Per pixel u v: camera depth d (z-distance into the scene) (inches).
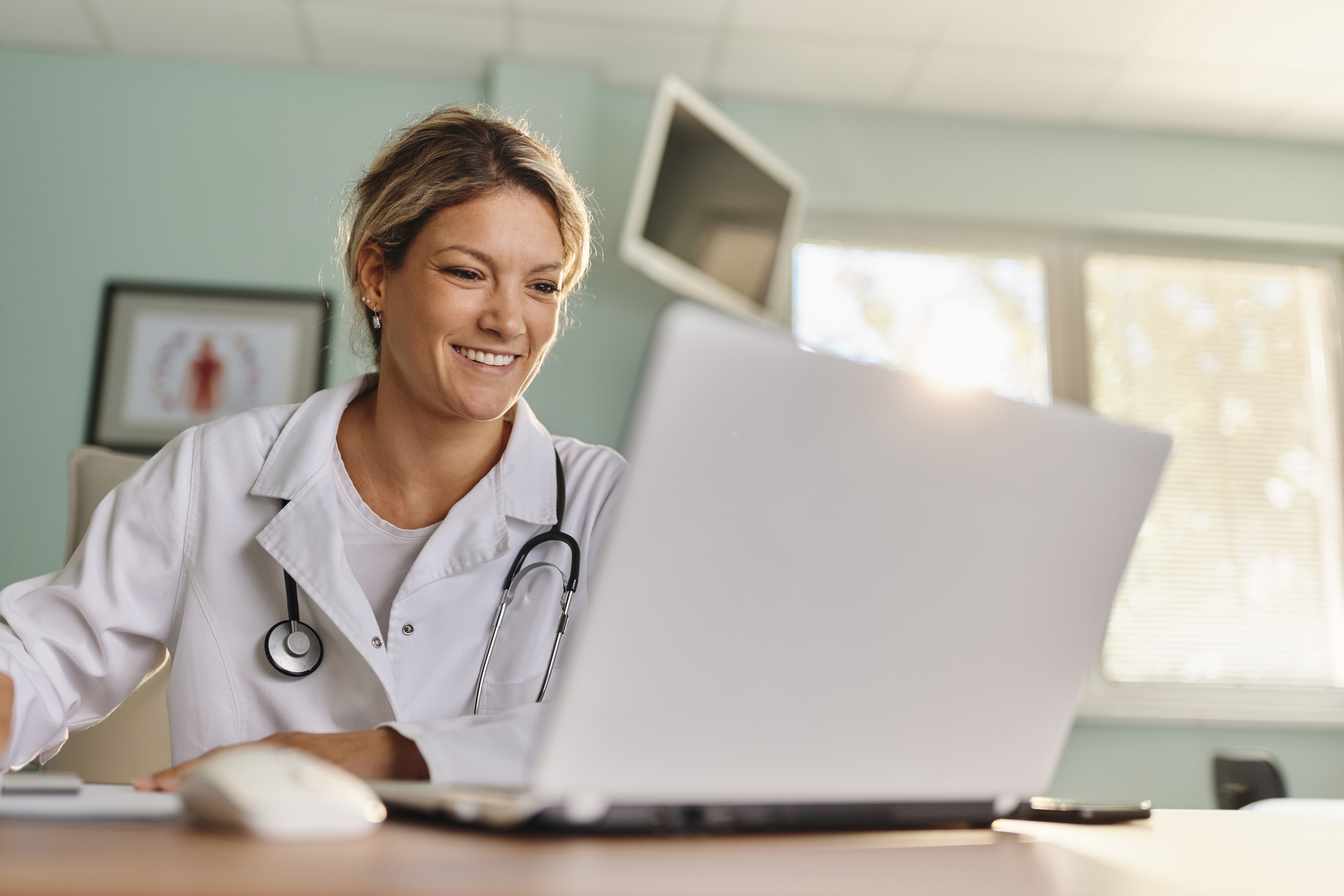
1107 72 129.5
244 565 41.3
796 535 19.3
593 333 129.1
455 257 40.8
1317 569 135.6
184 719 40.0
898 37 123.6
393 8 119.3
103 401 120.0
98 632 39.2
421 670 40.4
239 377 122.1
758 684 19.2
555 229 43.2
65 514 118.1
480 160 41.8
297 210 127.3
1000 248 143.3
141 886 13.4
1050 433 22.1
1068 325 141.1
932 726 21.5
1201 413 139.3
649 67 130.6
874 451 19.8
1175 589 133.1
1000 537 21.6
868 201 137.9
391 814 22.5
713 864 17.3
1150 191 141.1
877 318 139.7
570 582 42.3
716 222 124.5
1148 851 21.9
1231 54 125.2
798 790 20.1
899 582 20.5
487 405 41.9
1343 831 27.3
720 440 18.4
